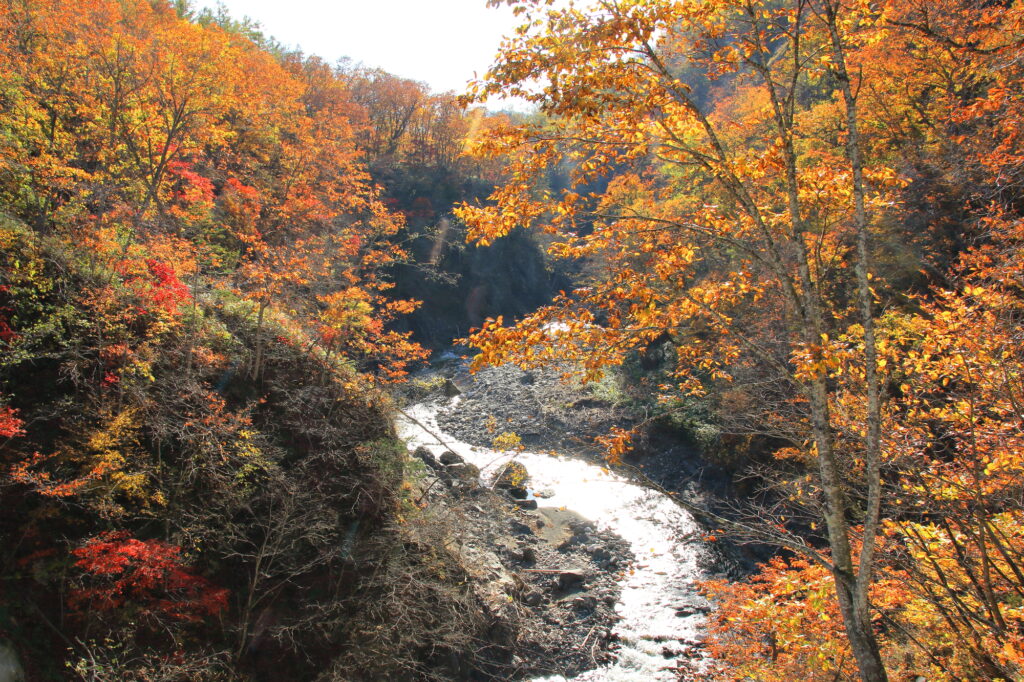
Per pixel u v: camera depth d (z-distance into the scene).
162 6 37.00
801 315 7.26
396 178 59.53
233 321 21.03
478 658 16.73
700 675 15.45
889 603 10.29
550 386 37.06
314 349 21.98
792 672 10.31
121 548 12.08
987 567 8.30
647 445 29.66
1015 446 7.92
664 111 7.73
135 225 19.50
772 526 8.85
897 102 21.05
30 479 11.96
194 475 15.20
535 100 6.96
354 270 27.95
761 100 26.94
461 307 54.78
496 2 6.68
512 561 21.17
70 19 21.31
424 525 18.31
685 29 7.45
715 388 24.50
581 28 6.74
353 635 15.36
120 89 22.03
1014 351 8.27
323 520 16.36
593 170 8.05
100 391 14.79
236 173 30.42
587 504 26.00
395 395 24.56
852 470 10.66
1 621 11.56
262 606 15.02
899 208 15.77
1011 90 9.23
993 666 7.98
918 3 9.00
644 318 7.20
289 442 18.45
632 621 18.83
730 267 18.94
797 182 8.19
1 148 16.97
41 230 17.19
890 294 16.42
